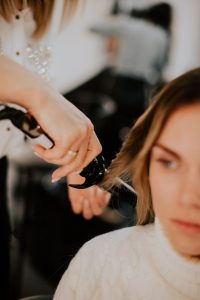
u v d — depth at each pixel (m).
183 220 0.57
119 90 2.55
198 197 0.56
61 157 0.63
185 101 0.55
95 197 0.91
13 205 2.22
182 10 3.73
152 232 0.69
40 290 1.91
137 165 0.63
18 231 2.06
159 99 0.58
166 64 3.05
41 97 0.61
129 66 2.64
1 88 0.62
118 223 1.81
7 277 1.05
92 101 2.41
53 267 1.98
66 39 3.37
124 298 0.69
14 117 0.58
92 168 0.67
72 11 0.97
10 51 0.86
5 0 0.80
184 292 0.65
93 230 1.92
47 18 0.89
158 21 2.85
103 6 3.26
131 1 3.07
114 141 2.25
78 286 0.72
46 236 2.08
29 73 0.64
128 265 0.69
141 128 0.62
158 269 0.67
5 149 0.90
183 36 3.83
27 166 2.14
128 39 2.72
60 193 2.09
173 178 0.57
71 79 3.43
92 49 3.43
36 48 0.93
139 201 0.69
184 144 0.56
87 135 0.63
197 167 0.55
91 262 0.72
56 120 0.61
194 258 0.65
